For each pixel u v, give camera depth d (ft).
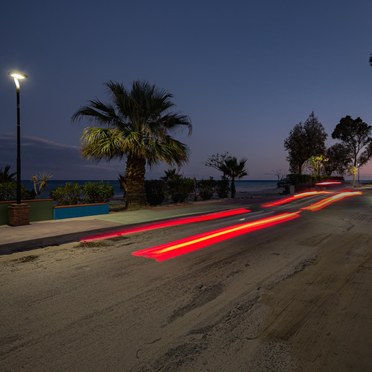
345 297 12.65
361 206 51.65
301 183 110.93
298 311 11.35
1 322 10.52
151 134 45.62
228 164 77.51
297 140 133.59
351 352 8.66
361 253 19.99
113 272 16.11
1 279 15.03
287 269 16.55
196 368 7.95
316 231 28.07
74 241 23.70
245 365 8.07
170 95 47.96
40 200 34.22
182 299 12.54
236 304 12.02
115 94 45.29
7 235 25.81
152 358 8.40
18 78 30.58
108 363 8.18
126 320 10.68
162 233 27.12
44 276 15.48
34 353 8.65
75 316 10.99
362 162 174.60
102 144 41.55
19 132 30.58
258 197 78.64
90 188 42.34
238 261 18.13
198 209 47.11
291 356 8.48
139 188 47.52
